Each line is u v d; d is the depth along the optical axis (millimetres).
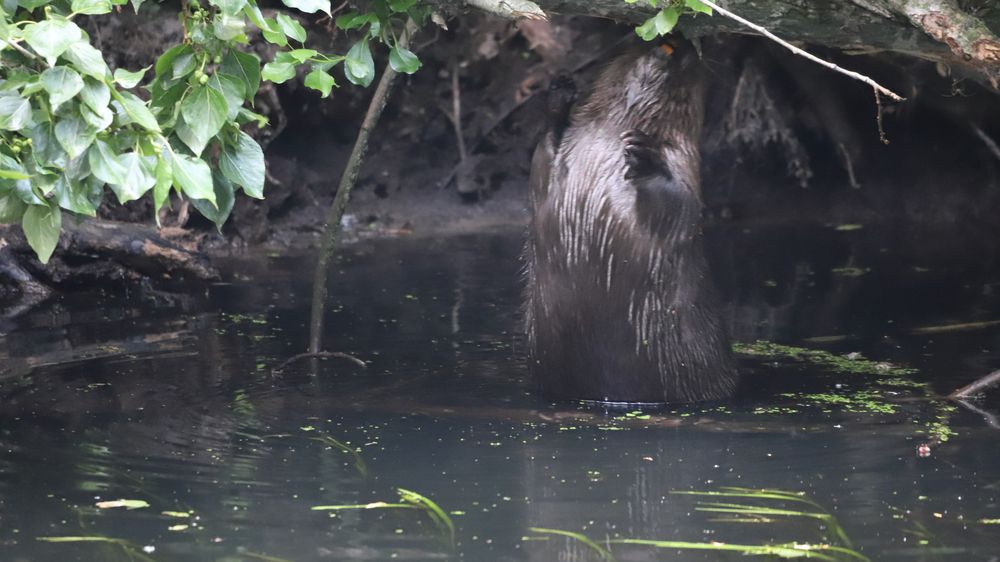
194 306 15422
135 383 11398
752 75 23250
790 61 22359
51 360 12375
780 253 19469
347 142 25062
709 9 8453
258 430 9820
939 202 23141
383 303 15539
